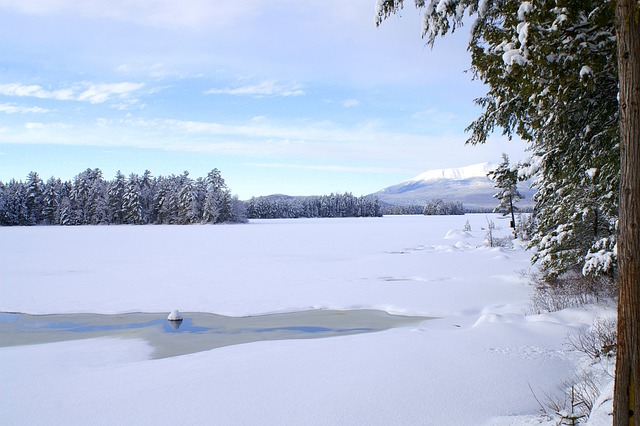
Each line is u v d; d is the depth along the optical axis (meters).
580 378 6.39
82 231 71.56
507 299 15.11
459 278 20.59
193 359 8.95
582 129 7.75
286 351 9.00
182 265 27.14
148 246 41.12
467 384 6.38
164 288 19.16
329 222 109.38
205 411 5.81
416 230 66.00
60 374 8.18
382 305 15.27
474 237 47.19
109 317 14.11
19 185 104.19
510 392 6.03
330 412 5.59
